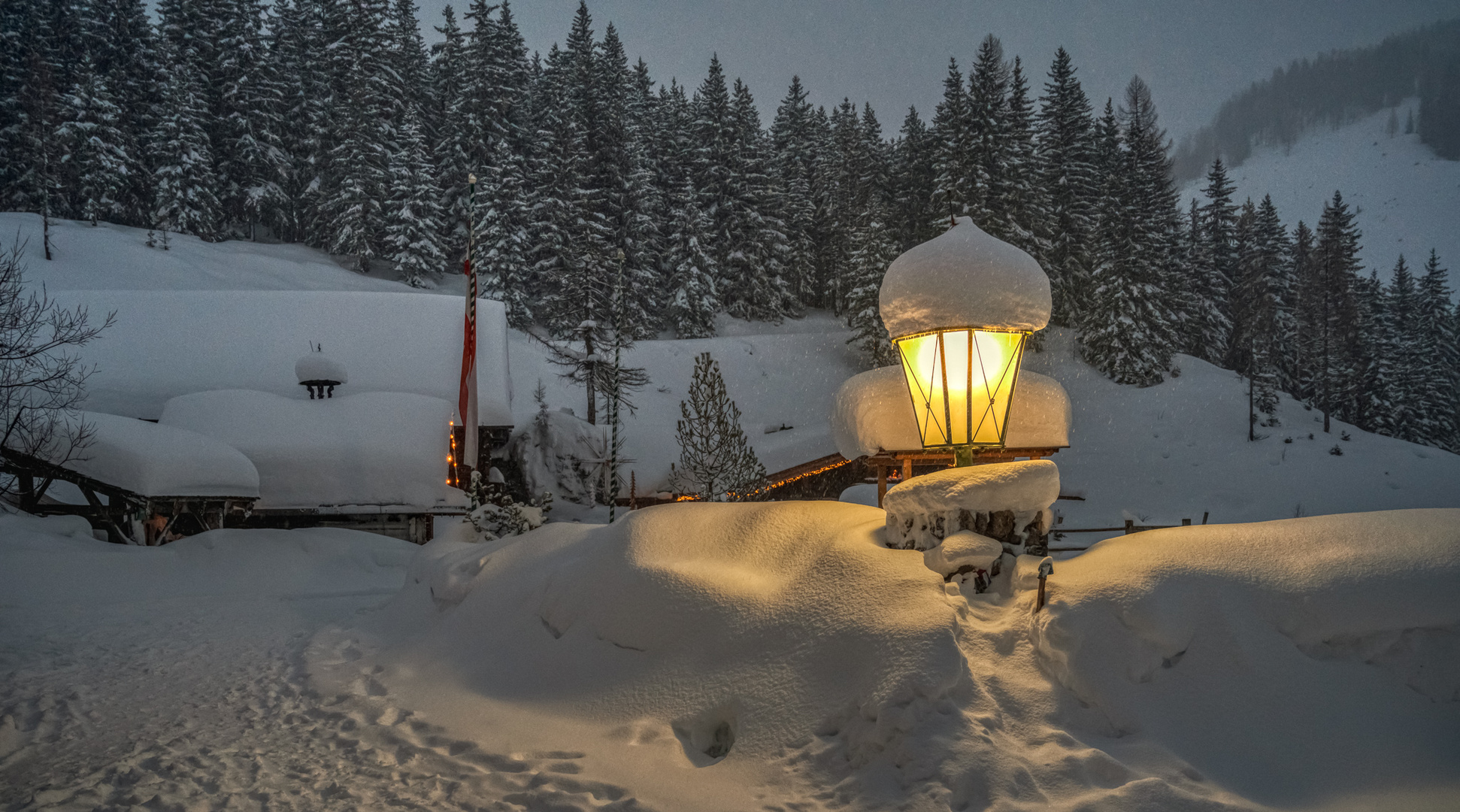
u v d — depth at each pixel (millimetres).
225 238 72562
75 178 67938
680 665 5695
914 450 7633
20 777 5133
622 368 45719
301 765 5273
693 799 4398
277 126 75875
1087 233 62438
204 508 18641
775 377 58094
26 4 74000
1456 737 4219
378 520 21938
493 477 30281
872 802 4109
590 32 76062
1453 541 4832
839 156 84125
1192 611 4797
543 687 6344
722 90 73250
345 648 9023
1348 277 74812
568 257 59781
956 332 6746
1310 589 4781
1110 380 56438
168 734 6074
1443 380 68625
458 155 71562
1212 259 67812
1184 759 4242
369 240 69812
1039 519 5680
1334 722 4344
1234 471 46281
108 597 14461
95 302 30422
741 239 72375
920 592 5129
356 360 29109
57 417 18109
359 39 72188
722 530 6902
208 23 75688
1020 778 4039
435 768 5105
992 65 59781
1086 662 4637
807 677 5035
